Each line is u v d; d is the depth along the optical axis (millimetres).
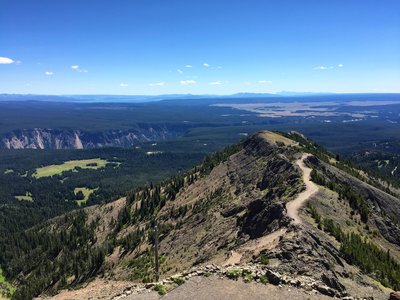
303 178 93688
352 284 46531
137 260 107688
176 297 37750
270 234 62719
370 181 141375
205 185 153500
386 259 59406
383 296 46312
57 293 119625
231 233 79062
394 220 98062
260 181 113812
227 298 36594
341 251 55125
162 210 157000
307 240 52188
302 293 37812
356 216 78562
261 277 40000
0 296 156750
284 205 70312
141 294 39469
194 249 86938
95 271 121812
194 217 117500
